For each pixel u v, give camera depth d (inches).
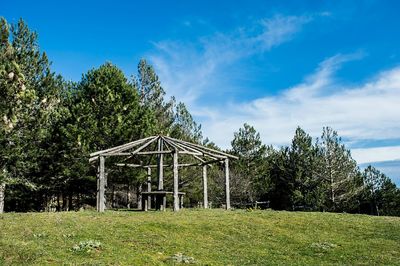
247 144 2353.6
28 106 1012.5
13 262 466.9
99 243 551.8
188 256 535.8
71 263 467.5
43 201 1565.0
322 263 541.6
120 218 782.5
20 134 1112.2
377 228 784.3
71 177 1353.3
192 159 1732.3
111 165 1323.8
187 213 911.7
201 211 990.4
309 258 569.0
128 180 1433.3
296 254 589.3
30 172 1332.4
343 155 2190.0
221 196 2215.8
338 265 532.7
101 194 1017.5
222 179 2202.3
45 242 557.3
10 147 1069.1
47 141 1331.2
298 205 2252.7
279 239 679.1
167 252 556.4
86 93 1438.2
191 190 1785.2
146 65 1857.8
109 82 1465.3
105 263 474.0
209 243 629.3
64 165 1328.7
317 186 2206.0
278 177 2477.9
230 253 577.6
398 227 794.8
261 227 755.4
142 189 1689.2
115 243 578.9
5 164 1107.3
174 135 1724.9
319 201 2112.5
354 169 2245.3
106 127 1332.4
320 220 840.9
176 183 1000.2
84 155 1304.1
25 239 571.8
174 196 992.9
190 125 2041.1
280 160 2455.7
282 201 2463.1
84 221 731.4
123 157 1363.2
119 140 1350.9
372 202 2400.3
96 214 855.7
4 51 1089.4
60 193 1621.6
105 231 647.8
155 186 1641.2
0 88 902.4
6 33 1082.7
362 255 589.0
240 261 535.2
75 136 1296.8
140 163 1449.3
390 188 2368.4
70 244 553.6
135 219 769.6
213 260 530.6
